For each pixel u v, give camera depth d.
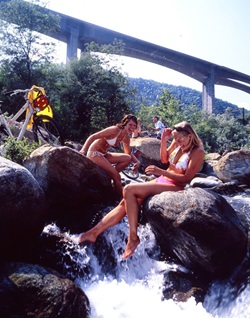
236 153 9.30
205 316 3.53
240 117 48.44
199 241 3.54
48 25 24.44
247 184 9.11
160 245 4.34
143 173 10.95
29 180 3.36
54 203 4.71
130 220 3.94
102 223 4.09
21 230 3.28
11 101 21.50
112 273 4.29
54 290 2.98
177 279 3.91
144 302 3.76
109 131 5.11
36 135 6.82
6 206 3.11
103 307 3.59
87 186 4.80
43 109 6.92
